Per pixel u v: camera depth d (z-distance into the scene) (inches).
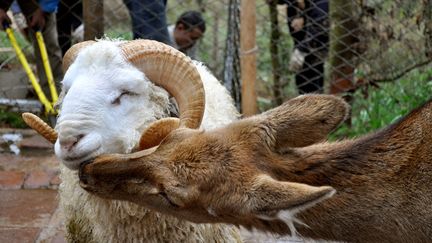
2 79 175.5
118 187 88.0
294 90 171.2
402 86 156.2
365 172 91.0
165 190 86.9
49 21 160.6
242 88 142.9
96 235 105.5
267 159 89.0
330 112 89.4
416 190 90.7
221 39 194.7
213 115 107.4
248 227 90.2
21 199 132.6
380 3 152.4
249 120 90.0
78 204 106.3
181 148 88.0
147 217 101.7
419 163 91.2
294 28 159.8
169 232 102.6
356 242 92.2
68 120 94.8
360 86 156.6
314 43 160.7
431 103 93.0
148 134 93.0
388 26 151.7
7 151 147.3
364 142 92.0
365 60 154.5
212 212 87.0
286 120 89.5
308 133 89.5
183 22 160.7
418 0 150.0
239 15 147.6
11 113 162.1
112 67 97.5
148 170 87.3
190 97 99.9
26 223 126.6
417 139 91.9
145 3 146.6
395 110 151.3
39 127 99.2
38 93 156.7
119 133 97.1
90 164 88.3
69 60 102.7
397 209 90.7
